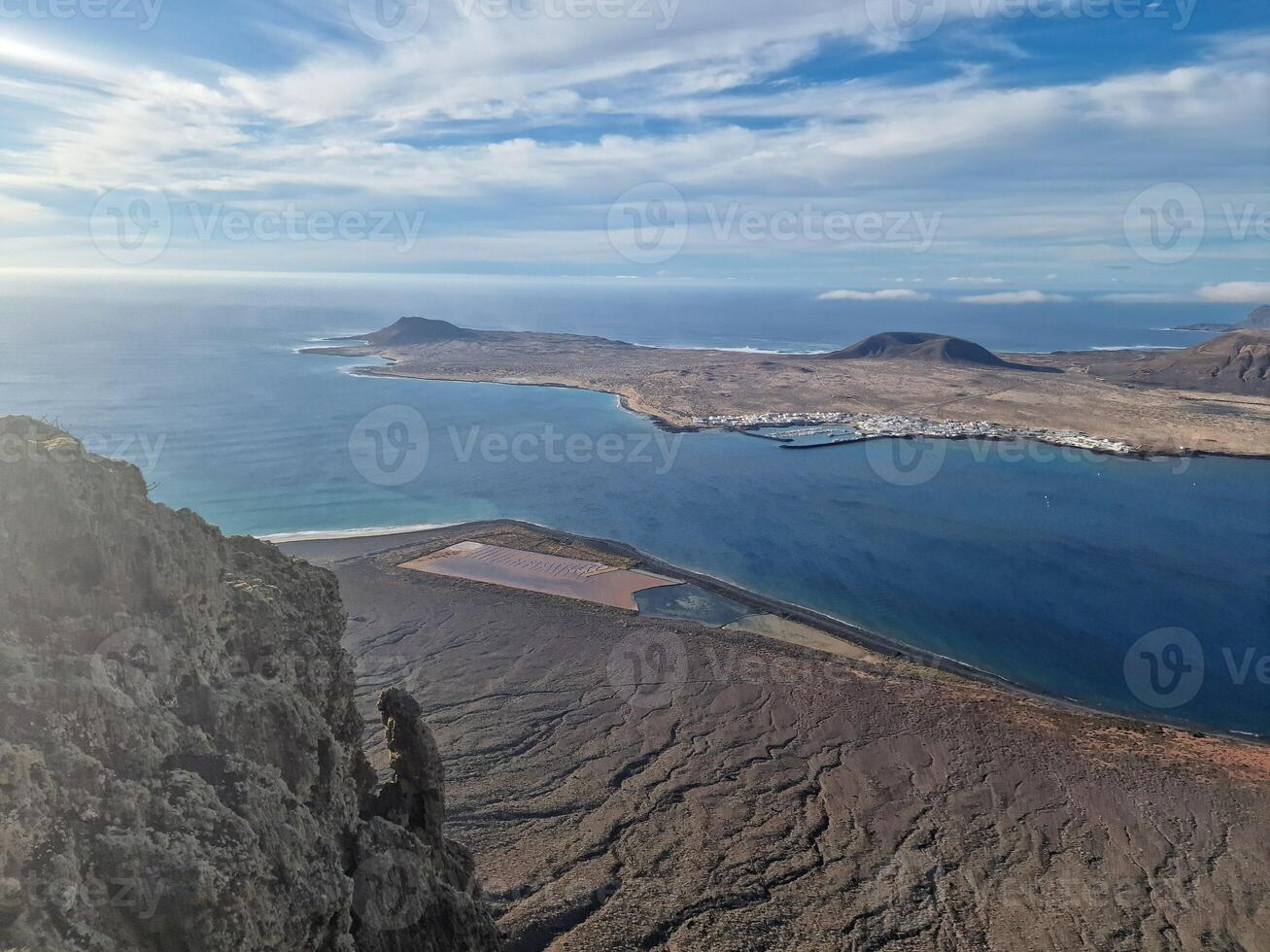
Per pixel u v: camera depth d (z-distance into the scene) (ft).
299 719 56.39
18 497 48.96
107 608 50.01
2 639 44.60
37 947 35.22
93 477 52.80
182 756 48.32
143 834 41.86
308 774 55.31
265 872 45.57
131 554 52.47
